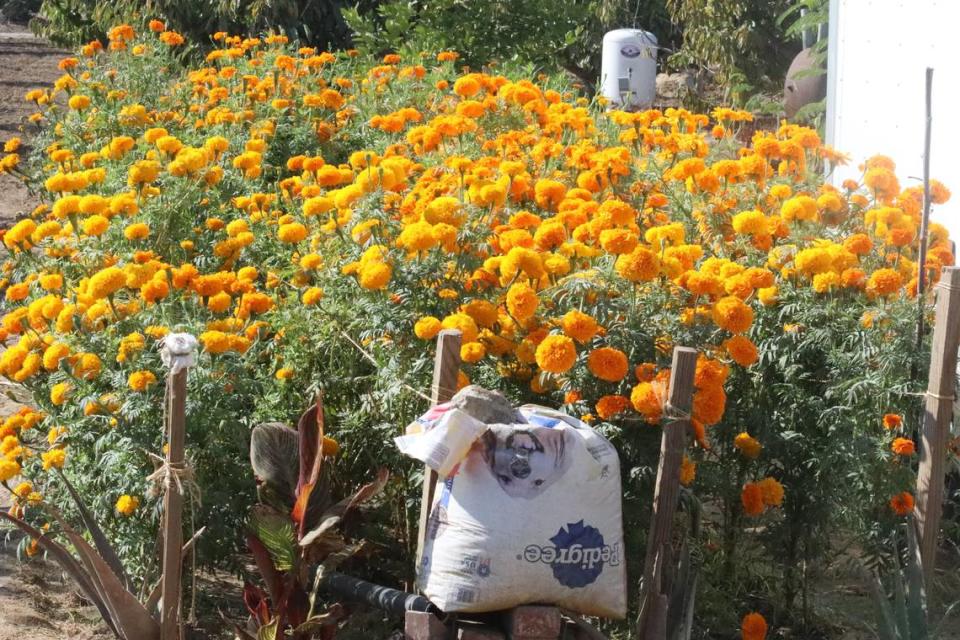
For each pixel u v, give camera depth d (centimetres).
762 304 419
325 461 388
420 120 722
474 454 328
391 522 453
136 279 430
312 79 848
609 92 1275
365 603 382
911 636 391
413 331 404
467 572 324
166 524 337
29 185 840
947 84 576
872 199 503
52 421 425
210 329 430
